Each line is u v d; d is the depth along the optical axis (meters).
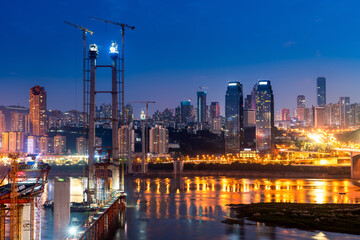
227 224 160.88
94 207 181.38
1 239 91.19
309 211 185.12
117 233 145.50
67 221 107.88
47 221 162.88
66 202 107.88
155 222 165.25
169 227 155.25
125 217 176.38
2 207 92.50
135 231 148.62
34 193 97.19
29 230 94.81
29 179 109.69
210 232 146.50
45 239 131.62
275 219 166.88
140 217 176.88
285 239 135.25
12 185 94.38
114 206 166.75
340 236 139.38
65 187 107.88
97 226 129.25
